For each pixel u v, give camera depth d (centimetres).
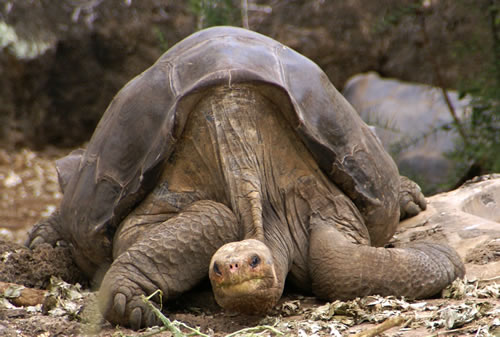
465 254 1381
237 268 911
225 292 928
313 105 1195
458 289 1088
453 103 2958
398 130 2492
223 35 1230
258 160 1135
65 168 1566
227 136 1124
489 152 2286
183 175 1151
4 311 1092
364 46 3709
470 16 3303
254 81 1118
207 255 1076
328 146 1157
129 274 1041
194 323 1023
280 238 1131
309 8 3775
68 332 984
